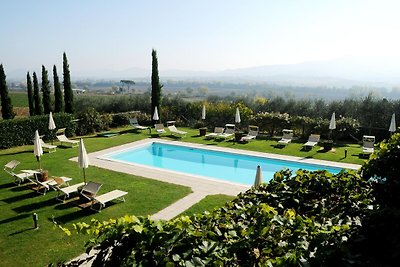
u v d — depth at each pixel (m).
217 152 18.42
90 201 10.52
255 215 3.40
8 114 22.69
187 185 12.42
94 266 2.90
